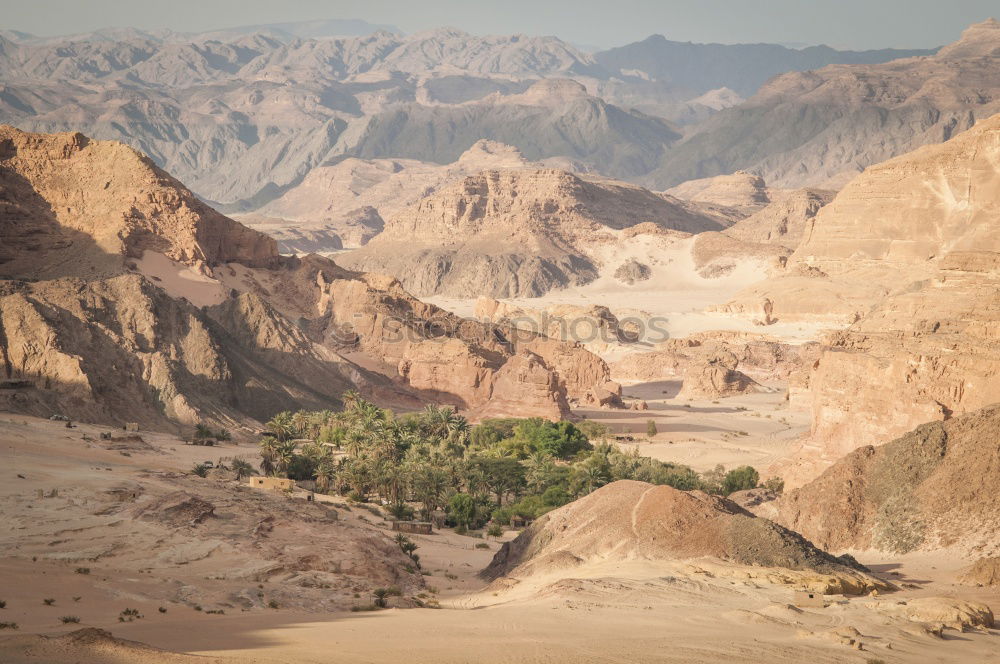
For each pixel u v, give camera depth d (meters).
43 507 167.00
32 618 100.06
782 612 116.31
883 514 168.62
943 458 170.88
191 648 89.50
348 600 129.38
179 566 142.75
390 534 199.38
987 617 118.25
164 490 188.00
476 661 88.12
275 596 127.69
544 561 154.50
